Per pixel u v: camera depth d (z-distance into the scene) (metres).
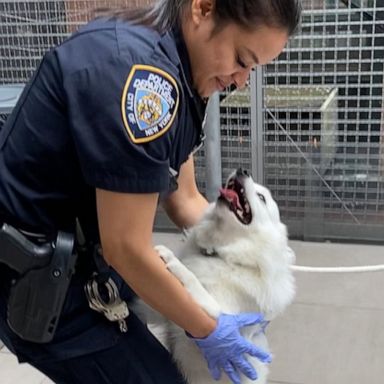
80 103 1.22
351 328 2.75
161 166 1.25
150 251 1.30
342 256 3.44
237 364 1.61
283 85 3.38
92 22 1.34
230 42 1.28
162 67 1.24
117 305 1.47
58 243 1.35
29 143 1.32
